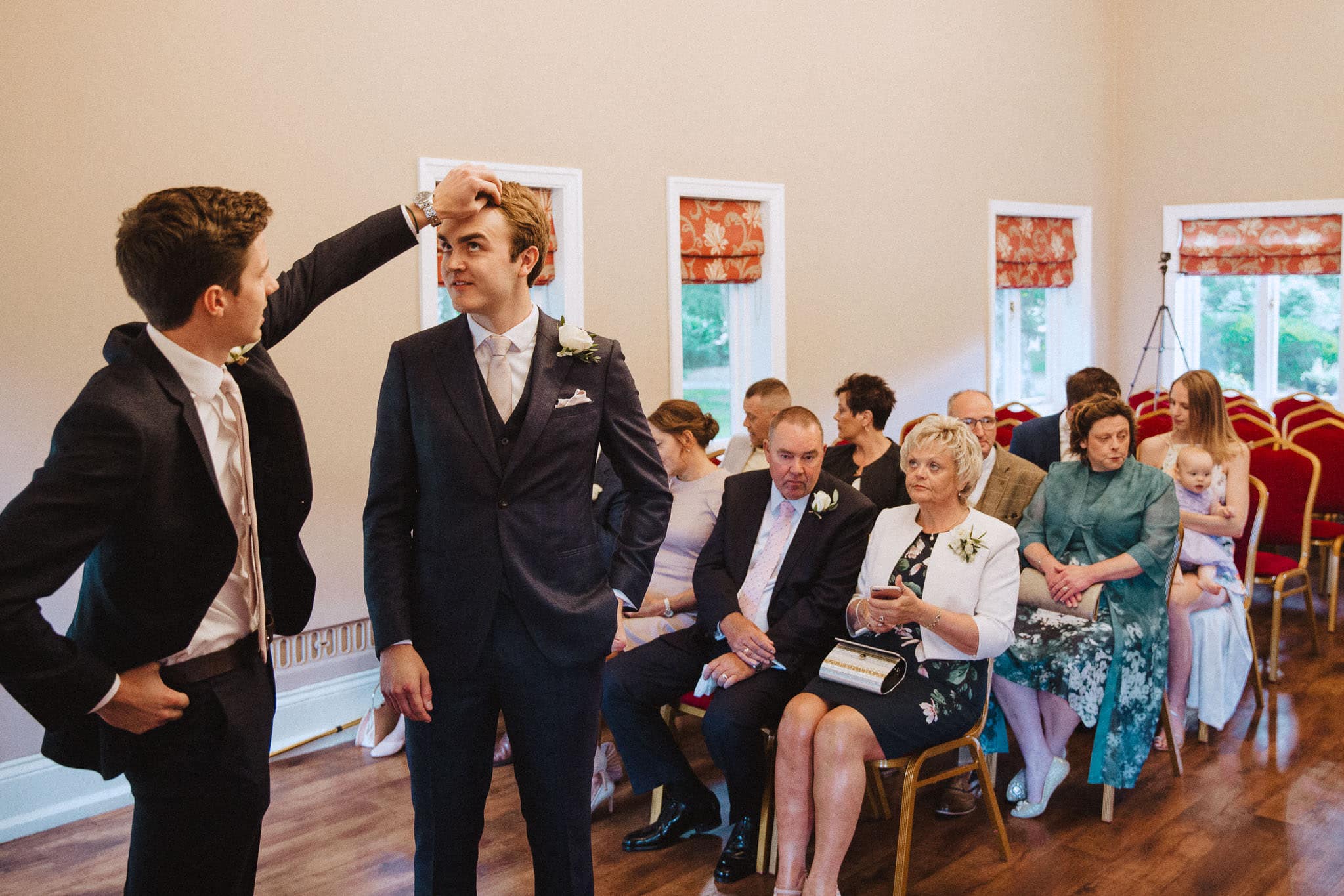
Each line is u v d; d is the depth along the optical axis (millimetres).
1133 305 7992
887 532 2988
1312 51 7227
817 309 5820
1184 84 7645
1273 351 7758
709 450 5543
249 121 3711
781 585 3045
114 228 3453
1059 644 3162
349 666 4086
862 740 2590
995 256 7004
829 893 2576
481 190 1773
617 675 3062
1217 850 2957
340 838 3176
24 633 1319
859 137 5984
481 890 2844
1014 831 3127
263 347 1752
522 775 1971
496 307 1834
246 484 1626
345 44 3930
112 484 1395
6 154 3230
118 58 3422
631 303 4930
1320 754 3594
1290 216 7430
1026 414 5949
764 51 5434
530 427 1864
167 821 1601
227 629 1617
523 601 1874
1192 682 3686
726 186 5273
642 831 3117
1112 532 3305
